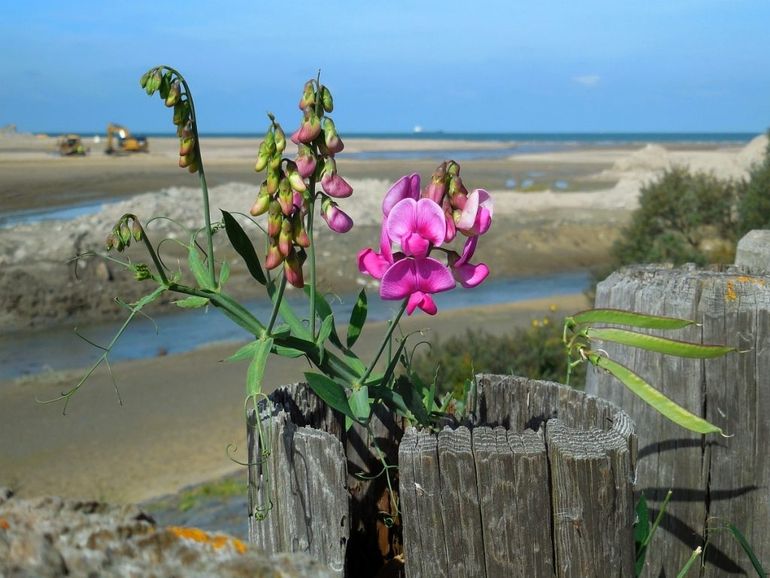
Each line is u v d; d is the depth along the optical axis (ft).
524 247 85.40
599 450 6.54
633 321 7.68
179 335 53.11
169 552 4.70
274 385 40.88
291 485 7.07
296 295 52.16
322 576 4.80
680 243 52.42
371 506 8.59
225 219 6.93
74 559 4.54
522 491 6.55
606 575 6.58
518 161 286.05
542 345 29.09
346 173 190.49
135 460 31.73
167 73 7.26
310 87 6.82
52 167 184.55
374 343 46.78
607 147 508.94
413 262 6.84
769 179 51.26
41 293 57.93
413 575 6.69
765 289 9.04
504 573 6.59
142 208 89.20
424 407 8.04
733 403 9.03
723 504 9.17
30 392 41.57
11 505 4.81
